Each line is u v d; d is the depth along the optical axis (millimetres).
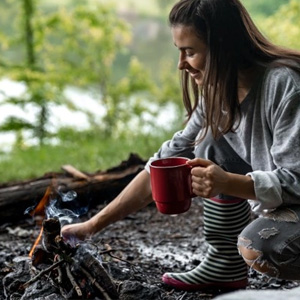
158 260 4184
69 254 3137
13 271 3627
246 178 3023
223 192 3000
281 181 3033
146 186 3518
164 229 4910
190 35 3072
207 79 3086
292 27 10617
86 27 11617
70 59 12438
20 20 11531
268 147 3168
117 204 3531
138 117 10922
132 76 11742
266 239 3123
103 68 11695
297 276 3182
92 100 12703
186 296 3588
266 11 14047
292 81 3061
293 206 3150
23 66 11273
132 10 16922
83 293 3086
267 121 3141
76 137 10609
